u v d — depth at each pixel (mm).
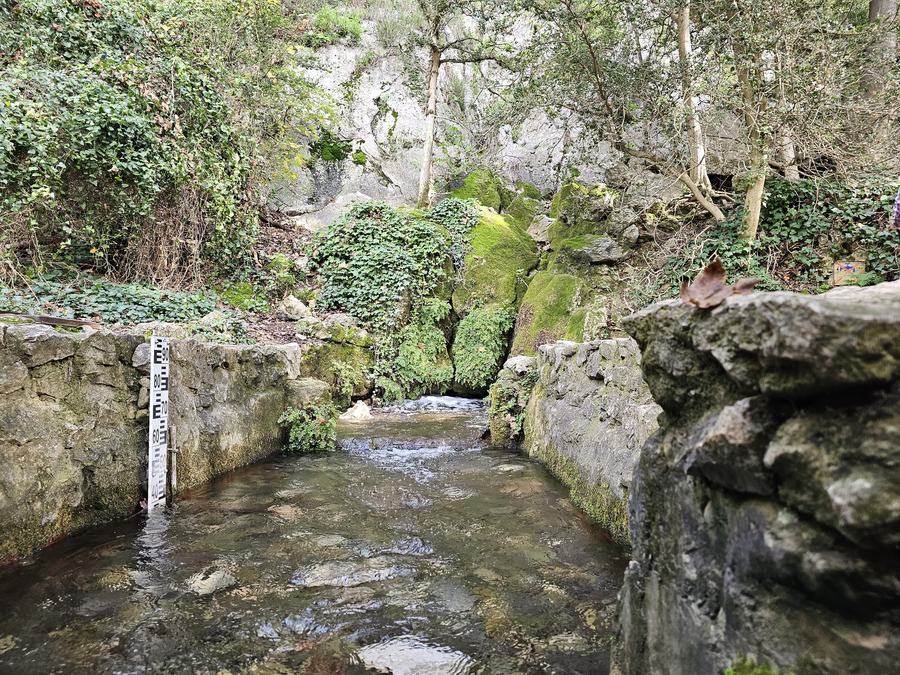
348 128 15211
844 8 7711
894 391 816
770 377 998
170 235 8625
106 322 6660
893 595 801
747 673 1008
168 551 3336
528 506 4348
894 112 6641
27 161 6367
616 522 3582
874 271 7406
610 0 7309
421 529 3824
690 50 7285
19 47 7227
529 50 8219
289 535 3674
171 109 8008
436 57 13703
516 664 2201
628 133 8289
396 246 11203
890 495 763
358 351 9773
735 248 7637
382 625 2520
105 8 7793
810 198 7961
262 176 11320
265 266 10500
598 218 11367
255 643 2355
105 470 3713
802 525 933
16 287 6398
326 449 6395
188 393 4727
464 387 10875
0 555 2945
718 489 1224
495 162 15836
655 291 8383
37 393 3244
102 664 2178
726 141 8539
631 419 3482
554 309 10328
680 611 1347
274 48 11555
